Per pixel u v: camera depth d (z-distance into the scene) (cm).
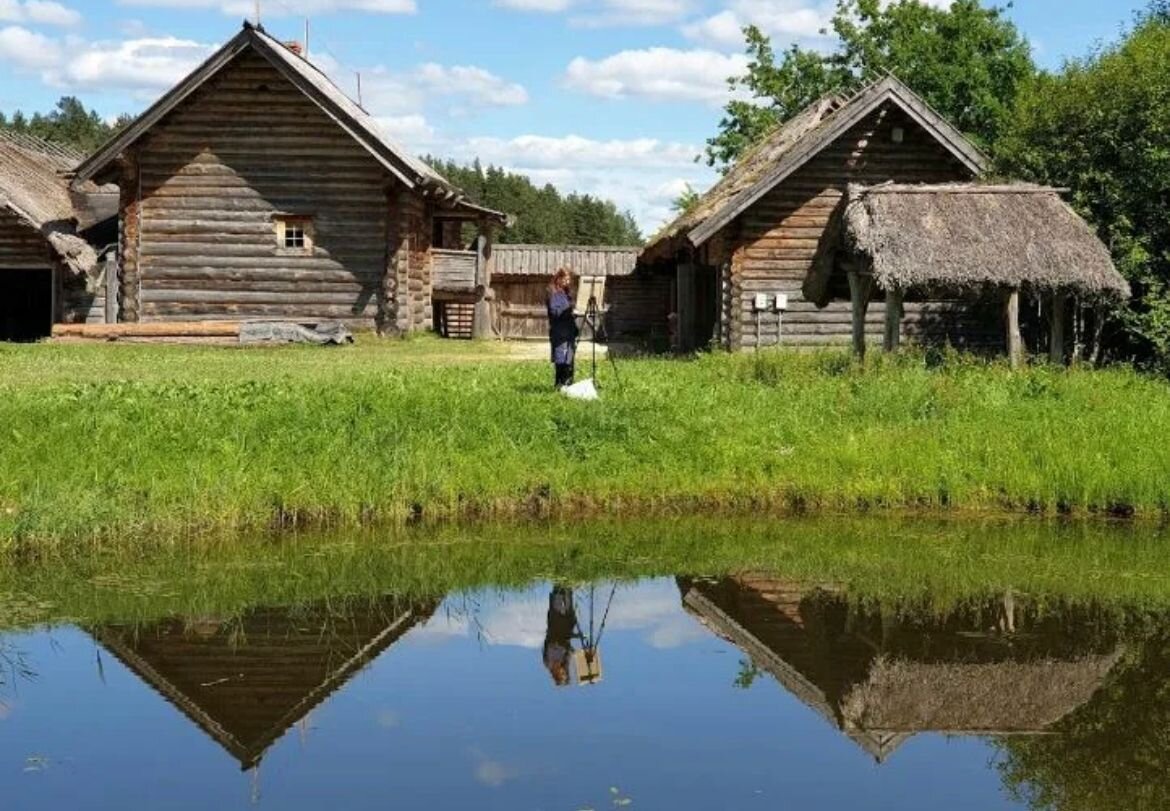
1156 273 2036
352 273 2730
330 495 1160
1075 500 1243
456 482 1205
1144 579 1028
